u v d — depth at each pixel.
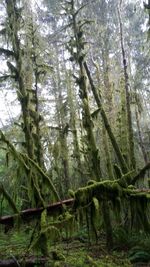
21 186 5.50
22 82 10.59
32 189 5.18
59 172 17.34
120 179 5.12
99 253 10.41
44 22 25.98
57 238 5.26
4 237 10.55
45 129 16.23
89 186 4.98
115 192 5.00
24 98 10.43
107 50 22.98
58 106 21.59
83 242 11.17
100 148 19.27
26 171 5.35
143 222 5.01
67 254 8.49
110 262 9.44
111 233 11.09
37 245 5.02
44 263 7.26
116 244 11.10
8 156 5.64
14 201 5.50
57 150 16.97
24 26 11.91
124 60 17.14
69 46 13.94
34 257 7.59
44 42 14.98
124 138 16.59
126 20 28.00
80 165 17.78
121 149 16.56
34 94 14.29
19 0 11.08
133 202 5.00
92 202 4.92
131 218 5.08
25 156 5.49
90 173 15.27
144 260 9.79
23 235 10.55
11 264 7.44
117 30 26.48
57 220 4.88
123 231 11.12
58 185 16.41
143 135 26.19
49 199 5.43
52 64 20.67
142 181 5.39
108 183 5.00
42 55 16.89
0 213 5.08
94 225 4.93
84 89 12.58
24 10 12.58
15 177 5.54
